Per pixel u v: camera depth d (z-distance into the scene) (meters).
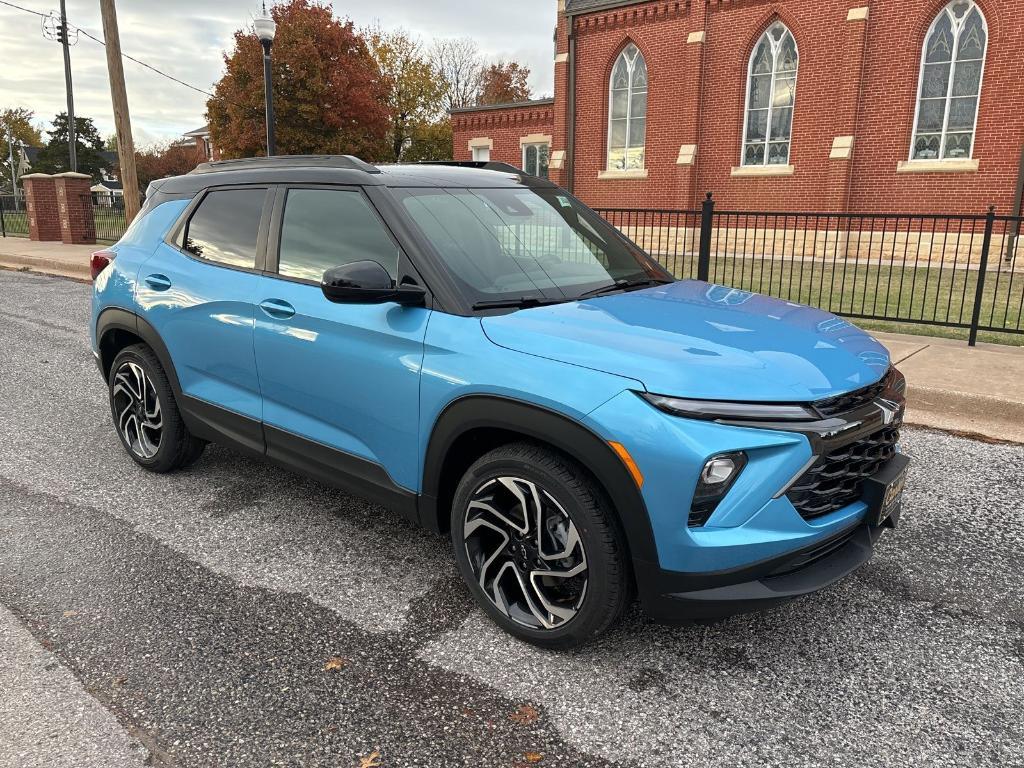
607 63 21.02
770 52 18.23
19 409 5.65
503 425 2.52
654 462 2.22
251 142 30.91
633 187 21.19
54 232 21.12
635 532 2.31
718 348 2.49
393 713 2.36
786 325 2.84
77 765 2.13
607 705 2.40
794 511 2.31
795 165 18.20
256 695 2.44
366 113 32.25
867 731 2.28
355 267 2.72
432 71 53.19
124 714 2.35
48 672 2.55
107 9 15.11
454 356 2.66
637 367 2.34
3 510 3.86
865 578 3.22
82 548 3.45
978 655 2.67
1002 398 5.33
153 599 3.02
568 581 2.63
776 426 2.24
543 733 2.27
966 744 2.22
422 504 2.91
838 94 17.22
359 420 3.04
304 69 30.31
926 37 16.00
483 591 2.79
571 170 22.33
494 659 2.64
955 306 10.08
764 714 2.36
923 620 2.90
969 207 15.99
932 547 3.49
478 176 3.62
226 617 2.89
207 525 3.70
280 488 4.17
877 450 2.61
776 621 2.89
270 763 2.14
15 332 8.64
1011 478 4.31
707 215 8.88
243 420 3.61
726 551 2.25
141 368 4.17
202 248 3.82
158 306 3.90
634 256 3.75
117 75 15.47
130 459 4.62
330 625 2.85
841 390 2.41
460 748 2.21
